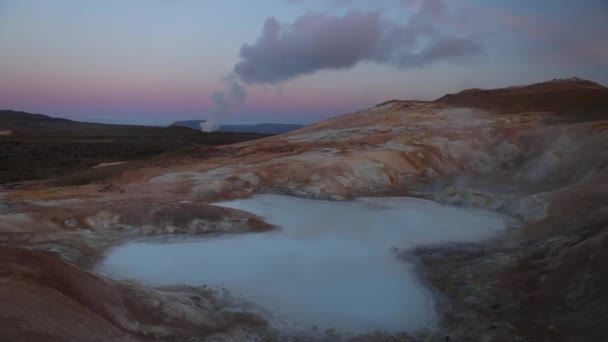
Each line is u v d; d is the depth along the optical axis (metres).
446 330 10.73
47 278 8.71
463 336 10.21
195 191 26.36
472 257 15.84
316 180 28.52
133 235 18.52
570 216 18.28
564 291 10.87
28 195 24.28
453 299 12.40
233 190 27.14
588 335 9.01
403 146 35.69
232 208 21.59
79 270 10.25
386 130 43.47
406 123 46.50
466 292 12.55
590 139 28.41
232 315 11.50
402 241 17.97
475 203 23.67
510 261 13.86
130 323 9.38
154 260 15.76
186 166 34.28
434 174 32.38
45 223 18.56
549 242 14.80
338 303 12.48
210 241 17.94
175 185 27.23
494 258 14.69
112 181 30.05
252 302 12.45
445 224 20.33
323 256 16.23
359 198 26.27
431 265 15.28
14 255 8.97
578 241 13.48
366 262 15.67
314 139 42.53
